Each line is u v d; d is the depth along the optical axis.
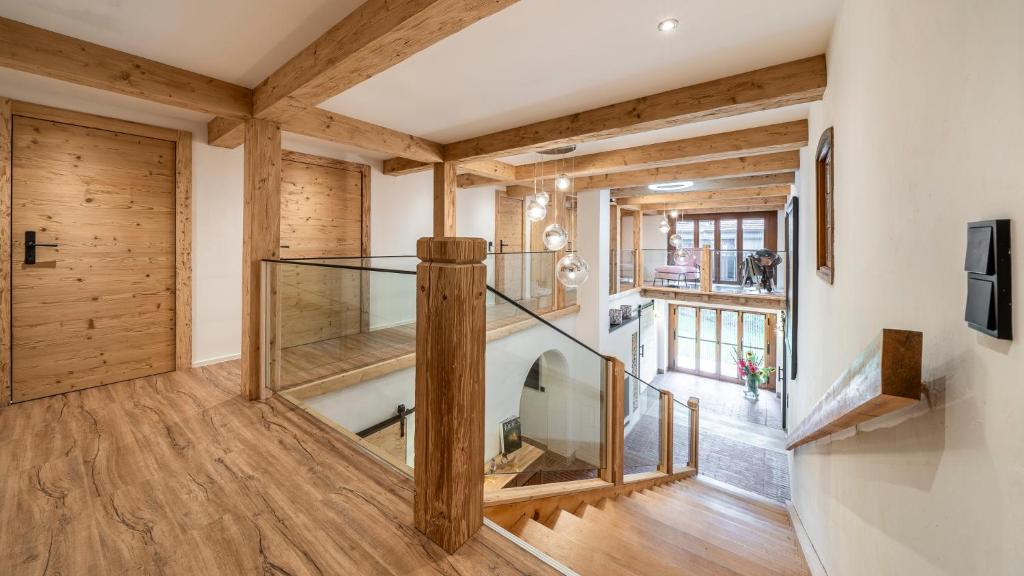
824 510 2.11
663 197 8.79
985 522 0.73
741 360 9.49
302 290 2.83
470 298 1.26
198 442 2.13
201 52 2.35
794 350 3.87
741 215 10.80
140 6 1.93
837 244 2.03
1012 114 0.66
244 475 1.80
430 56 2.44
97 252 3.12
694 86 2.80
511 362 3.68
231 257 3.81
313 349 2.81
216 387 3.05
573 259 4.05
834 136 2.09
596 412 3.26
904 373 0.83
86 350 3.07
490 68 2.58
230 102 2.72
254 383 2.77
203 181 3.63
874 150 1.42
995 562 0.70
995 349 0.70
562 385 3.81
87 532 1.43
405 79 2.77
